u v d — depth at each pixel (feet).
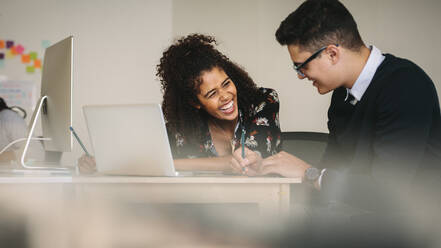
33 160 8.18
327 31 4.89
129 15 15.38
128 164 5.07
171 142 7.33
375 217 4.60
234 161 5.34
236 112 6.79
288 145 7.86
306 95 13.89
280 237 4.58
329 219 4.70
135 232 4.65
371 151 5.11
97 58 15.37
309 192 5.67
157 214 4.74
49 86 6.02
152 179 4.55
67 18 15.30
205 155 7.17
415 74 4.83
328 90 5.24
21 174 5.26
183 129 7.18
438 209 4.67
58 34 15.28
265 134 6.74
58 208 4.66
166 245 4.69
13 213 4.58
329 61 4.98
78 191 4.66
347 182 4.78
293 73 13.99
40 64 15.20
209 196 4.59
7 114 8.66
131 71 15.39
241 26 14.28
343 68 5.01
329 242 4.56
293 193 5.81
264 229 4.59
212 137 7.17
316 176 4.94
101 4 15.37
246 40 14.21
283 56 14.03
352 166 5.23
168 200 4.60
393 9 13.37
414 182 4.81
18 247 4.52
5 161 8.38
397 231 4.57
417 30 13.32
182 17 14.97
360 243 4.52
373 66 5.02
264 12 14.15
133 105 4.80
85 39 15.33
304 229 4.59
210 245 4.61
